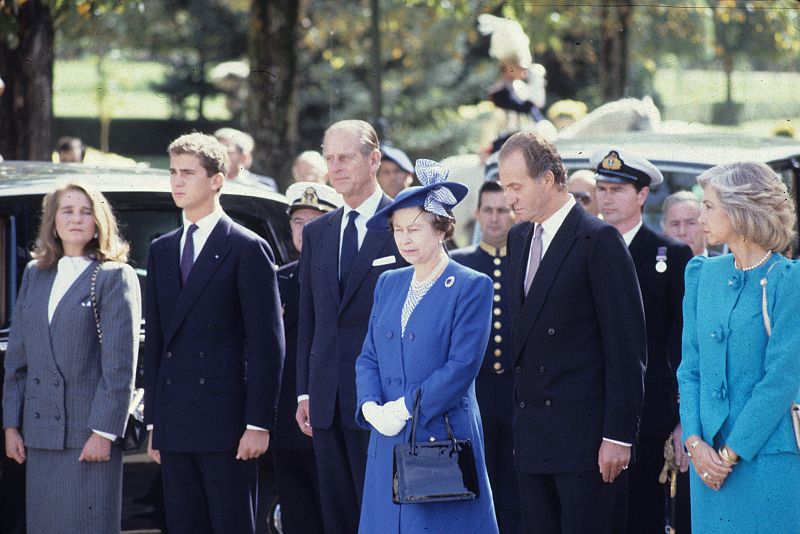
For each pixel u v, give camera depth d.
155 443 21.11
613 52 59.03
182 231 21.58
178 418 21.00
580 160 29.80
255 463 21.73
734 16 61.56
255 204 25.09
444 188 18.62
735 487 17.16
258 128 45.69
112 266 21.39
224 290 21.19
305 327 22.23
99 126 83.56
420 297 18.81
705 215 17.47
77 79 93.12
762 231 17.05
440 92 77.25
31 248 22.27
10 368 21.41
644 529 21.70
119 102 80.94
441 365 18.47
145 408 21.31
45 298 21.20
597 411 18.72
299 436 23.34
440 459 17.70
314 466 23.59
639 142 30.95
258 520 24.12
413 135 75.00
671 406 21.47
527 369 19.08
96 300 21.20
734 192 17.14
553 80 67.00
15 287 22.11
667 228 25.27
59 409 20.98
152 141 82.12
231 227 21.50
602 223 18.81
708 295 17.70
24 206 22.33
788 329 16.84
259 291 21.25
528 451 19.05
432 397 18.08
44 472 21.09
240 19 79.12
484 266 24.80
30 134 38.81
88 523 21.06
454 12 65.94
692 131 33.78
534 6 64.44
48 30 39.00
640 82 70.38
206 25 79.12
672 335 22.36
